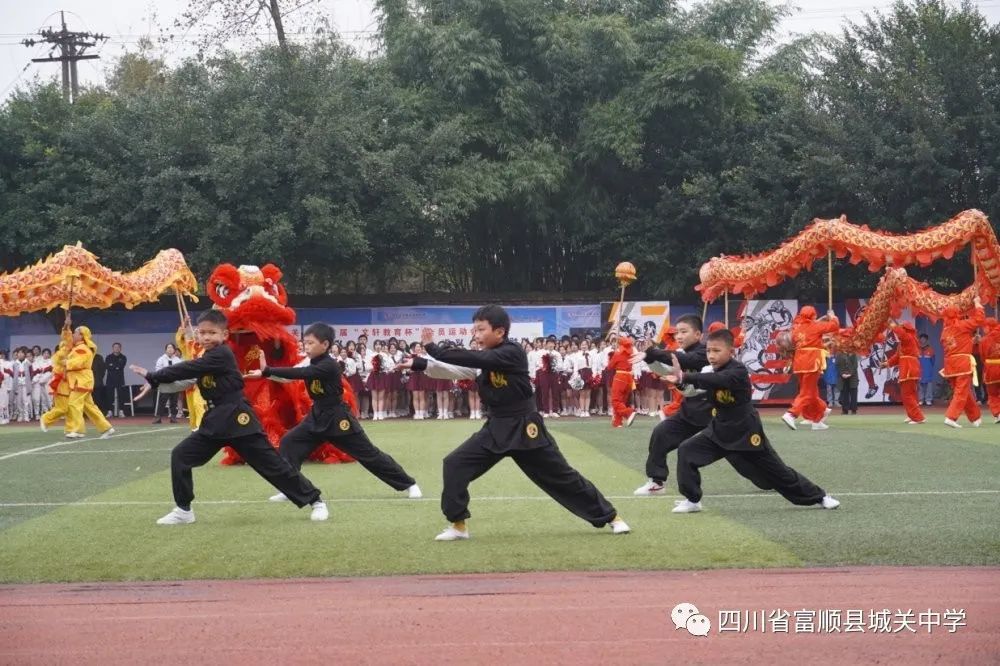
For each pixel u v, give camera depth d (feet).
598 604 20.94
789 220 91.04
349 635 19.02
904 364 65.57
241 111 84.58
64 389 62.08
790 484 30.86
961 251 92.02
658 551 25.64
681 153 95.81
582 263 103.19
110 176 86.53
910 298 63.87
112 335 91.15
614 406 65.31
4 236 87.71
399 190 85.87
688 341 35.70
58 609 21.24
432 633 19.06
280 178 85.56
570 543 26.71
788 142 92.89
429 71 94.53
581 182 96.99
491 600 21.38
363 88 94.02
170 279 62.49
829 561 24.45
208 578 23.80
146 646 18.61
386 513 31.76
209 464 46.03
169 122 85.40
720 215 92.99
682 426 34.65
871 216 90.02
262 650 18.22
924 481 37.32
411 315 90.02
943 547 25.58
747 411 30.50
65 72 123.44
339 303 92.17
